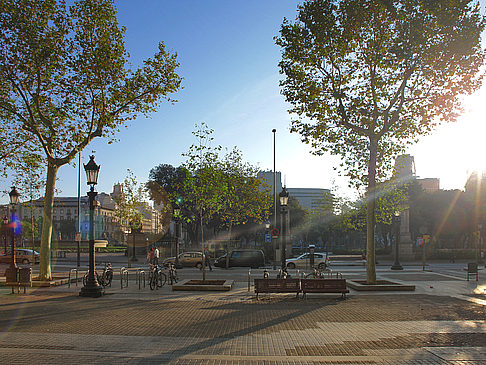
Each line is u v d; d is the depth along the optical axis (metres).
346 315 12.06
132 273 26.45
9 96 19.69
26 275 16.28
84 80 18.28
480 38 16.83
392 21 18.02
